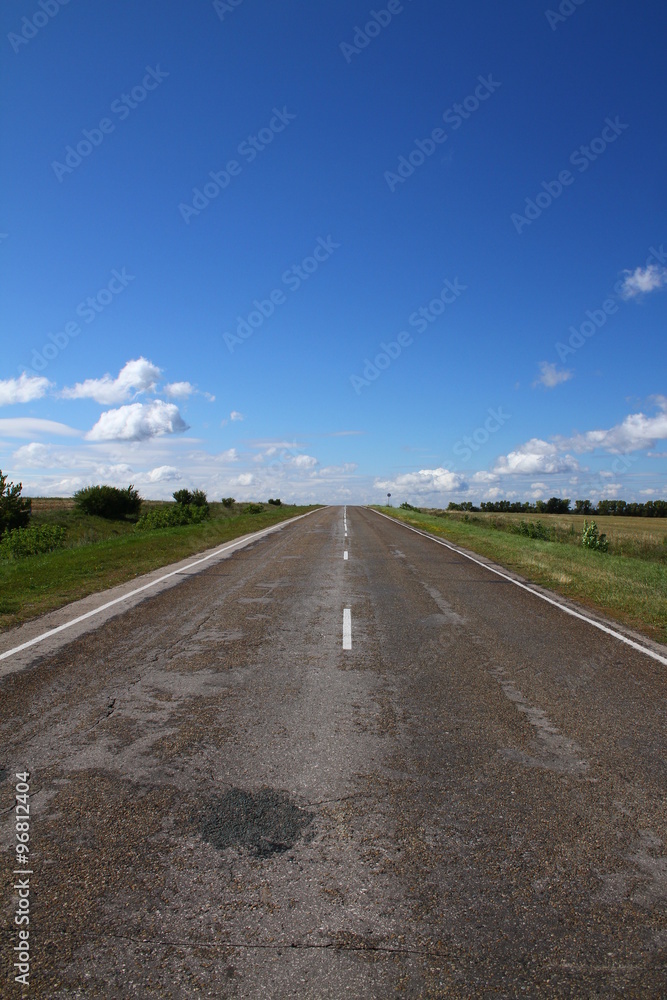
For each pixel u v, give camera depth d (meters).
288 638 7.70
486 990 2.21
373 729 4.70
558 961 2.35
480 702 5.36
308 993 2.19
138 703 5.24
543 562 16.44
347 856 3.01
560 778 3.90
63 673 6.12
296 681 5.91
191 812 3.42
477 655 7.00
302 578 13.18
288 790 3.69
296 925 2.53
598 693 5.66
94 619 8.77
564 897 2.72
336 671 6.27
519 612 9.73
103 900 2.67
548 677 6.16
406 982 2.24
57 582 12.20
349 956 2.36
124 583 12.31
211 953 2.37
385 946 2.42
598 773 3.98
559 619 9.23
